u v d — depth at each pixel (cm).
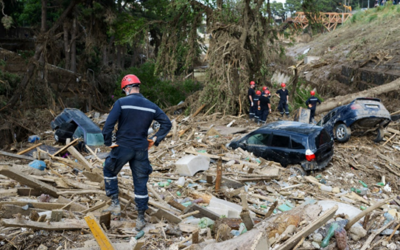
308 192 802
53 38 2756
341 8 8575
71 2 2905
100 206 516
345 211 578
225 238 441
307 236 442
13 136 1822
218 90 1766
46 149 1096
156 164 922
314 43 5859
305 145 899
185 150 1047
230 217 577
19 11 4153
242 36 1839
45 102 2455
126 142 437
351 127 1251
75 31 3262
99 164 917
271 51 2059
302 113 1478
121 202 534
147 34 2391
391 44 3197
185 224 491
